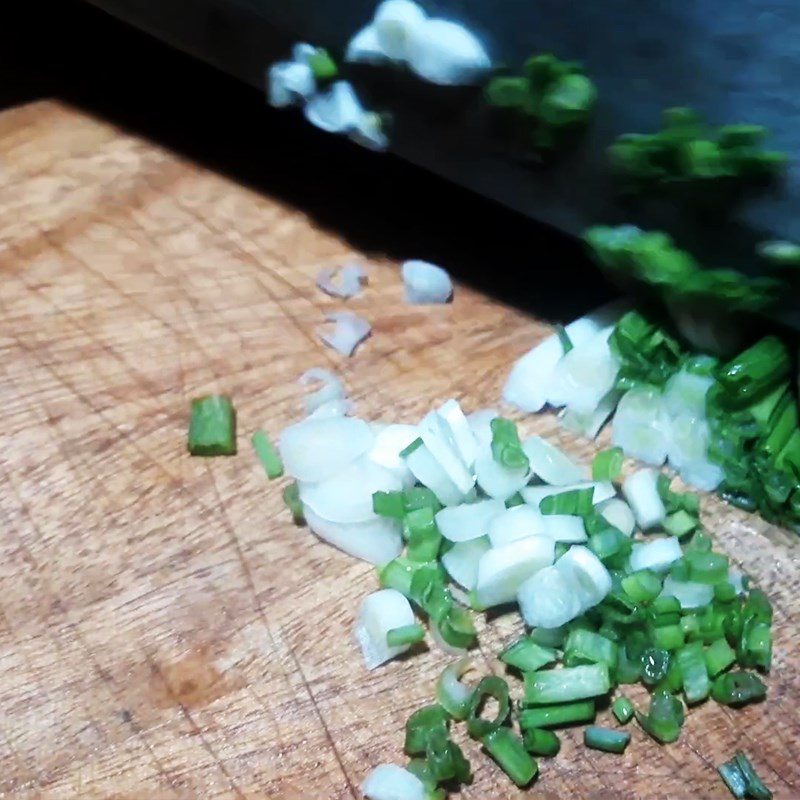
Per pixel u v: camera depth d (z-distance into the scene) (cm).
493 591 21
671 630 21
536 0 21
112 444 23
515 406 23
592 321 24
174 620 22
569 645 21
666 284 22
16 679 21
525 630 22
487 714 21
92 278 25
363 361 24
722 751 21
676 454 23
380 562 22
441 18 22
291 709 21
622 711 21
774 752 21
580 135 22
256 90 27
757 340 22
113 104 27
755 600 21
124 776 20
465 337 24
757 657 21
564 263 25
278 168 26
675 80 21
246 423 23
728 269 22
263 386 23
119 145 26
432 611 21
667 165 21
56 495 22
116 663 21
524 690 21
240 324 24
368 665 21
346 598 22
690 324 22
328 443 23
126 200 26
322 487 22
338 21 23
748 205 21
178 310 24
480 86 22
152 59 27
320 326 24
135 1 24
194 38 24
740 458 22
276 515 22
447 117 23
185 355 24
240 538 22
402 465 23
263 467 23
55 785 20
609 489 22
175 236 25
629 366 23
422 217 25
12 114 27
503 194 23
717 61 21
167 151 26
